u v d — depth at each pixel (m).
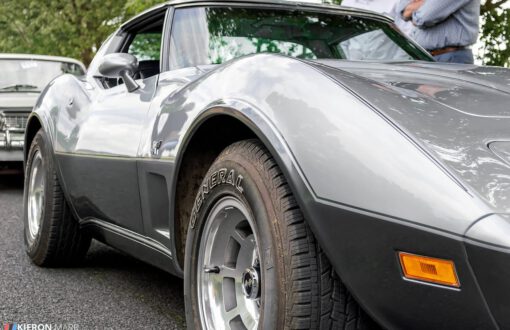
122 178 2.83
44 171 3.70
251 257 2.08
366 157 1.69
